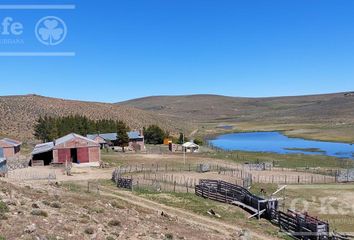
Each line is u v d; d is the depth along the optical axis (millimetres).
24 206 21875
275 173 65875
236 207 40688
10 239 16141
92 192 39625
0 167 61875
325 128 187875
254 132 196750
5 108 165250
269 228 33594
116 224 22500
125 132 107125
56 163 72750
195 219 33656
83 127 121438
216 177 61094
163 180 56344
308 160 86812
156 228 24031
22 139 128125
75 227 19844
